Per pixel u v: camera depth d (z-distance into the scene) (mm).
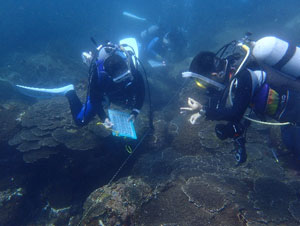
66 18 34156
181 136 5801
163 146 5965
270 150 5172
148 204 3447
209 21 24797
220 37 18359
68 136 5488
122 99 3621
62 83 11453
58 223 5520
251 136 5648
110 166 5688
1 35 28797
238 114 2170
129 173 5516
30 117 6281
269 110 2420
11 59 20547
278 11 20516
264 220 3098
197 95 7312
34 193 6086
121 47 3375
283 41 2412
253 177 4160
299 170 4652
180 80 10797
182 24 25078
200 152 5379
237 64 2262
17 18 32531
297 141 3189
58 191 5793
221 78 2275
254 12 23297
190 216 3188
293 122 2443
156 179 4180
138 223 3232
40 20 32656
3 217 5535
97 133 5344
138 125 5953
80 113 4137
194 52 17031
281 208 3338
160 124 6340
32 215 5832
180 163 4836
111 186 3904
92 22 32531
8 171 6133
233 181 3959
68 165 5562
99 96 3553
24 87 4375
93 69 3328
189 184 3707
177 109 8023
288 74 2420
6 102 8461
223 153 5094
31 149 5465
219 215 3176
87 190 5891
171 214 3260
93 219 3383
